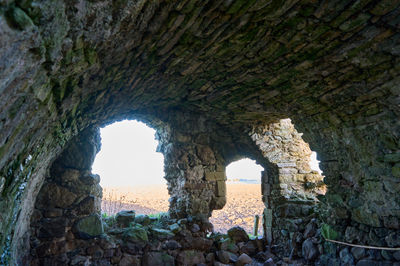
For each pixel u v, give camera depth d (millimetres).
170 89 3686
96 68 1715
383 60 2576
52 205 3934
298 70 3012
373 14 2080
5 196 1479
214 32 2188
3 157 1099
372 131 3379
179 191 5609
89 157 4336
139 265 4395
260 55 2707
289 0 1877
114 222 4984
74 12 959
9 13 646
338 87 3184
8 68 737
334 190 4246
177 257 4703
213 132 5773
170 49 2371
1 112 859
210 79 3375
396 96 2840
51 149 2449
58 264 3773
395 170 3273
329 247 4230
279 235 5406
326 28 2256
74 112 2213
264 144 5543
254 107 4336
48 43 909
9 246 2053
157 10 1656
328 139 4066
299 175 5641
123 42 1713
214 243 5258
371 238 3652
